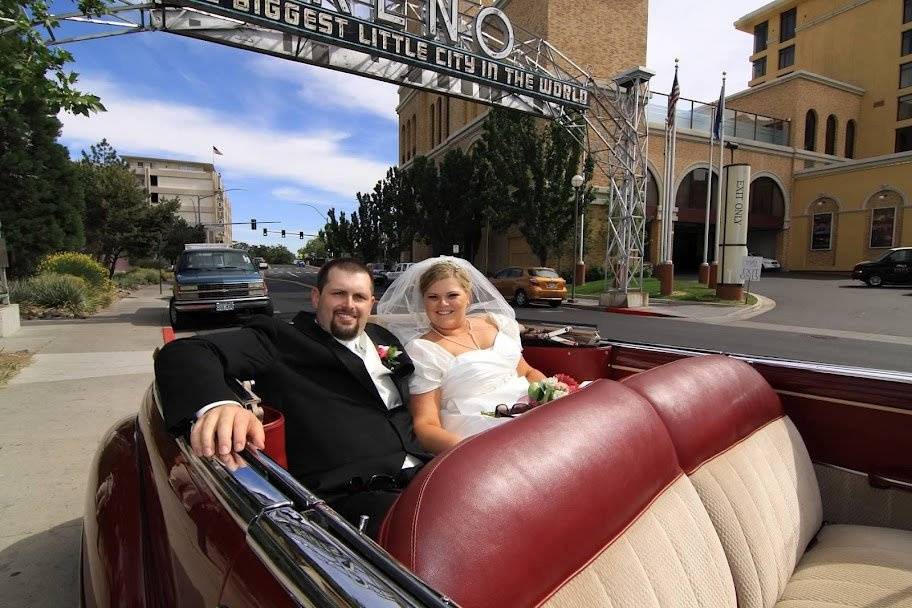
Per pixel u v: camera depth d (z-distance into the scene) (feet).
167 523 4.73
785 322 42.24
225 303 37.17
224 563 3.60
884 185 95.86
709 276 68.85
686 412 6.11
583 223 73.36
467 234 98.84
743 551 5.71
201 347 5.52
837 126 118.62
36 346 27.71
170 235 118.42
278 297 73.77
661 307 52.47
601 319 45.37
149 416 6.42
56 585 7.91
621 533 4.62
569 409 5.02
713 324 41.52
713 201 96.17
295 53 32.68
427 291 8.44
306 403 6.27
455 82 40.50
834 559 6.49
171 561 4.53
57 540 9.11
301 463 6.12
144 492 5.82
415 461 6.61
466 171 92.38
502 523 3.73
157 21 27.81
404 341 8.75
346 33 31.50
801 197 107.86
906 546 6.61
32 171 53.62
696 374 6.89
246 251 43.91
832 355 28.07
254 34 30.91
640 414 5.50
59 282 43.09
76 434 14.20
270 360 6.31
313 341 6.64
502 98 43.39
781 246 110.01
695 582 4.99
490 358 7.97
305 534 3.19
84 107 15.98
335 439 6.16
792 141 109.81
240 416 4.63
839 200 102.12
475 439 4.30
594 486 4.48
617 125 51.31
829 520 7.69
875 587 5.84
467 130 105.60
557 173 73.46
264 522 3.37
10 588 7.82
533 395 7.64
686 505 5.45
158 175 275.59
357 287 6.81
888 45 120.26
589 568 4.19
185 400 4.80
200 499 4.21
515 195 77.00
